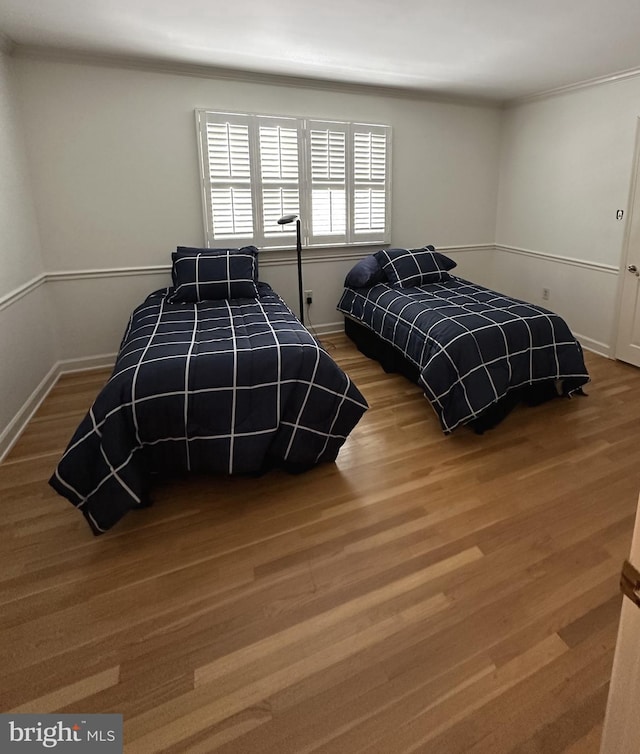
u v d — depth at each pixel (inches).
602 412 118.8
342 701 52.0
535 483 90.7
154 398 80.3
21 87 123.3
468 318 118.3
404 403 126.0
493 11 99.2
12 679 54.8
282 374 87.4
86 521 81.0
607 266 152.5
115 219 141.1
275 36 113.3
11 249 113.7
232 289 134.0
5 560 72.8
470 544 75.2
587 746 47.4
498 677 54.3
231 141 145.9
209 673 55.3
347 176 165.2
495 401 107.1
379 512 83.3
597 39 115.5
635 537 26.0
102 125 133.1
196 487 91.0
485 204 195.3
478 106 181.2
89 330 146.9
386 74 144.9
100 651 58.1
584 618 61.6
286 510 84.1
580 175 158.7
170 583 68.3
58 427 113.9
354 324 167.3
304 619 62.2
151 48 121.6
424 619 61.9
